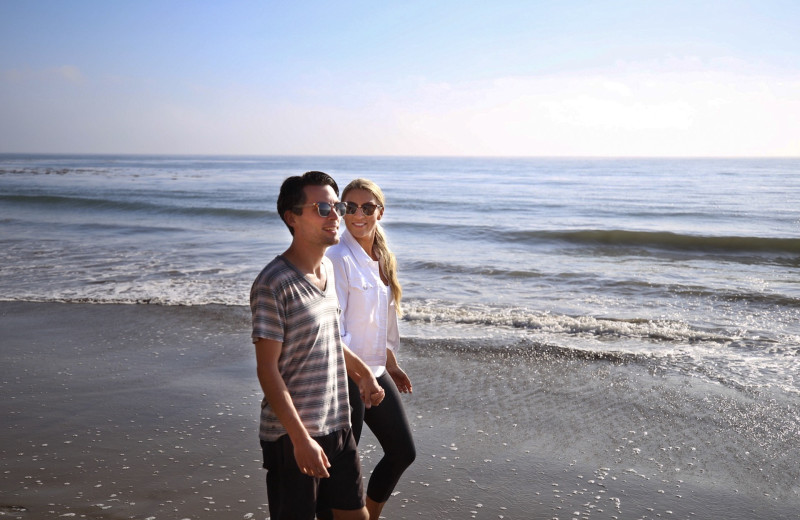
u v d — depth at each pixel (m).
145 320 7.82
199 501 3.39
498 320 7.73
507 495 3.52
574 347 6.58
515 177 66.94
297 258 2.23
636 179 59.88
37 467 3.82
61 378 5.64
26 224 19.17
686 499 3.48
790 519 3.26
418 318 7.95
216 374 5.76
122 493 3.48
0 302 8.79
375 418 2.73
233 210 22.89
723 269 11.76
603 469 3.85
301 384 2.14
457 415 4.78
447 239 16.59
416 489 3.59
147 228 18.44
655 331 7.14
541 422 4.62
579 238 16.50
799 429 4.41
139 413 4.78
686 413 4.75
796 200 31.03
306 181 2.19
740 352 6.39
